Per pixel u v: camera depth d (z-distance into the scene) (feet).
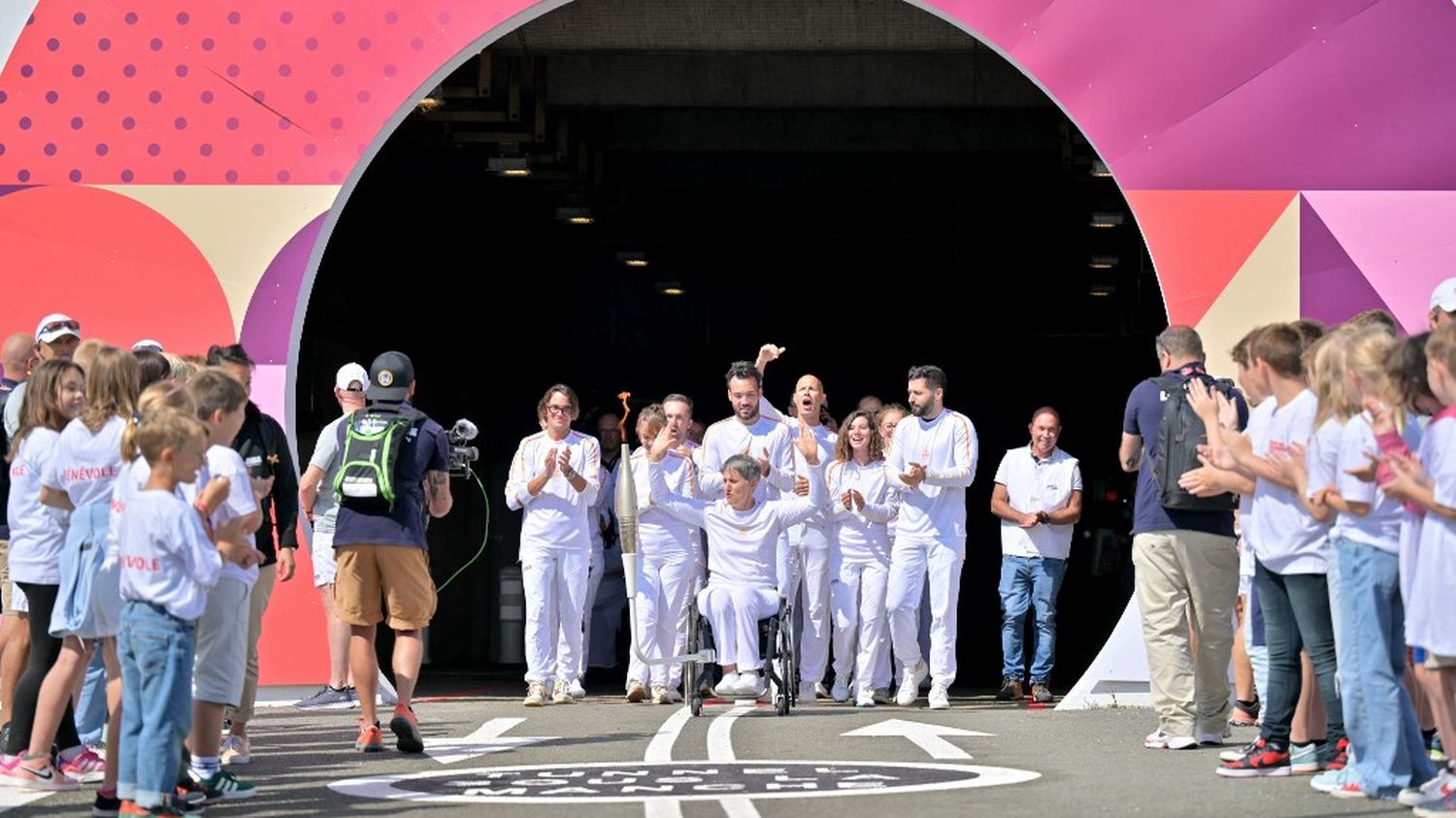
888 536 60.85
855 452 61.31
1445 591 31.17
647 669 61.16
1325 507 34.81
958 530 59.16
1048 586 64.54
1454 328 30.86
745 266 121.80
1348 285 58.23
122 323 60.85
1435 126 58.03
